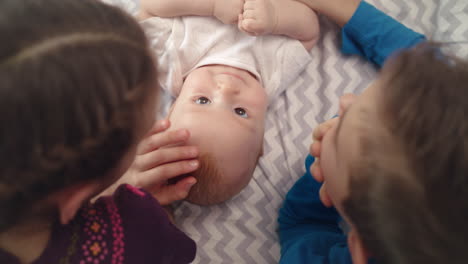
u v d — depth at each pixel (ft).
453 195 1.23
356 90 3.84
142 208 2.09
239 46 3.78
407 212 1.31
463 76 1.32
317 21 3.82
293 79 3.91
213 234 3.36
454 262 1.31
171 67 3.65
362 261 1.70
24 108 1.08
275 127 3.82
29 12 1.16
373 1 3.96
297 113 3.82
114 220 1.95
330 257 2.51
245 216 3.43
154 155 2.81
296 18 3.61
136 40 1.40
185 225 3.38
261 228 3.42
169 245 2.21
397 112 1.35
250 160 3.21
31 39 1.12
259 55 3.78
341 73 3.91
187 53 3.70
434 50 1.46
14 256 1.66
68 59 1.13
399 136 1.32
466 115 1.22
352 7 3.63
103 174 1.46
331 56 3.96
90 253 1.81
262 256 3.34
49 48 1.12
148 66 1.43
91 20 1.27
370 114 1.46
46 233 1.69
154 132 2.88
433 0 3.95
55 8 1.21
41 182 1.24
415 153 1.27
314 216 3.10
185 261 2.53
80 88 1.14
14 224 1.38
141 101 1.40
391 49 3.54
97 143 1.28
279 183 3.57
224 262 3.30
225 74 3.51
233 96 3.36
